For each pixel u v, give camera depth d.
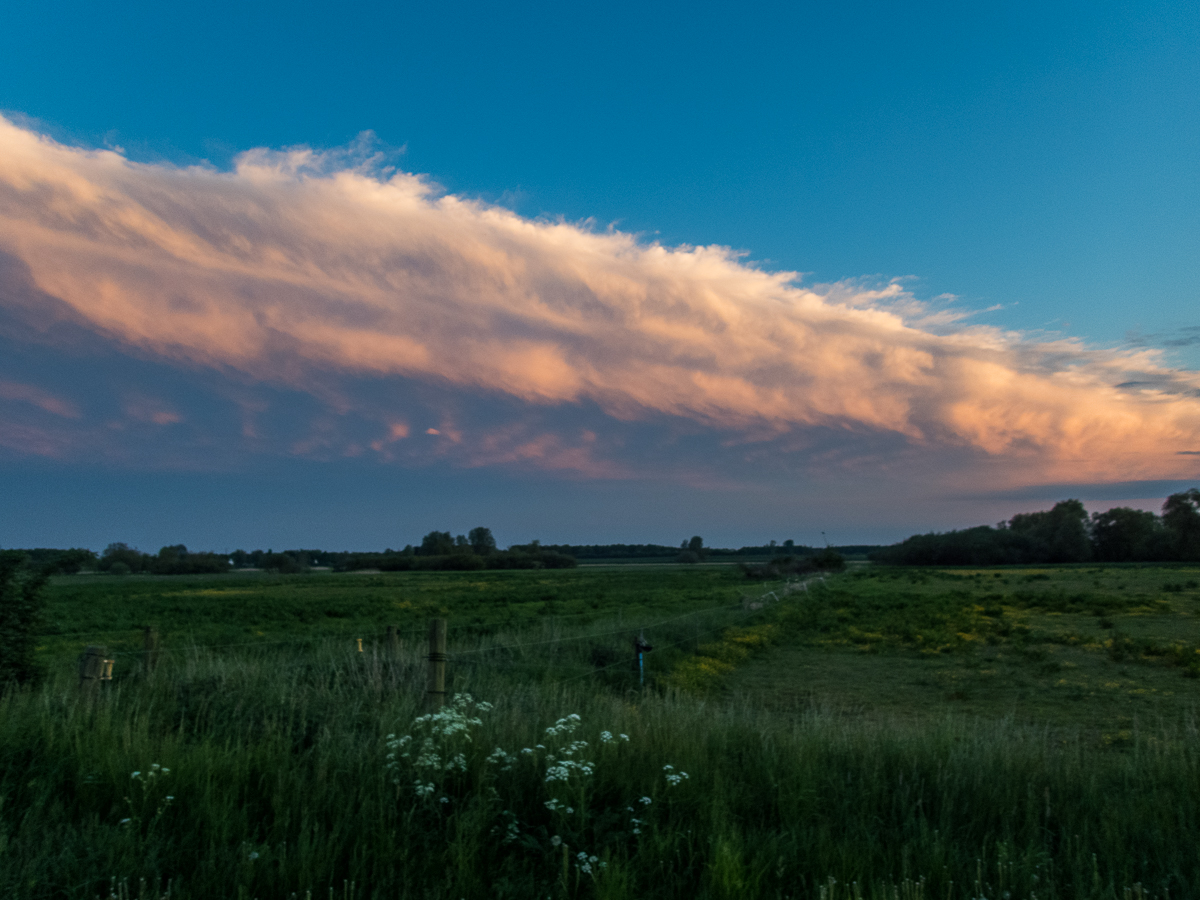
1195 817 4.56
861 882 3.64
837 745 5.90
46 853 3.60
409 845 3.89
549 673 11.52
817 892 3.48
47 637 21.84
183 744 5.33
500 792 4.65
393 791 4.55
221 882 3.44
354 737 5.62
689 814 4.48
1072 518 112.69
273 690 6.91
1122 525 110.81
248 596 46.91
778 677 14.71
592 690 10.14
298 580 80.81
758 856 3.73
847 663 16.58
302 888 3.40
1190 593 39.47
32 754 4.95
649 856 3.82
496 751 4.75
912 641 20.06
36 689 7.91
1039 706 11.55
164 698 6.81
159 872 3.51
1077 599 33.97
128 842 3.69
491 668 10.86
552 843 3.99
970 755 5.61
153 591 54.16
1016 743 6.01
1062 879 3.87
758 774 5.18
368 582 74.31
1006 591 43.78
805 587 42.91
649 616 24.33
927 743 5.89
